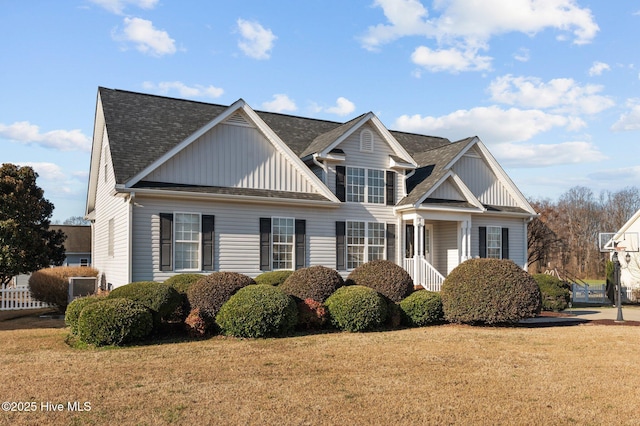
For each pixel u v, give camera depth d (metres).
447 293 15.06
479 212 21.27
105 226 20.11
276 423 6.30
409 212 20.30
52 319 16.72
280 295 12.70
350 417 6.55
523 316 14.52
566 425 6.39
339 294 13.79
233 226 17.27
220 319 12.38
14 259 20.50
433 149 24.61
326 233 19.14
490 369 9.28
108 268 18.84
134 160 16.27
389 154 20.91
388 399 7.32
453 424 6.36
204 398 7.29
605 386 8.19
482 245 22.72
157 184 15.95
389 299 14.85
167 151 16.03
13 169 24.23
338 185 19.58
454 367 9.41
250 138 17.91
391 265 15.72
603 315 19.39
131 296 12.26
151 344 11.53
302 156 20.12
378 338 12.52
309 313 13.43
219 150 17.27
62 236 28.59
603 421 6.54
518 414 6.77
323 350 10.90
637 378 8.72
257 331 12.23
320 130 23.23
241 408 6.86
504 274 14.80
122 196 16.08
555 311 20.56
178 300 12.87
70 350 10.83
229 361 9.74
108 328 11.12
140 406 6.92
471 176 22.94
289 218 18.41
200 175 16.86
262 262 17.69
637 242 28.30
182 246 16.41
